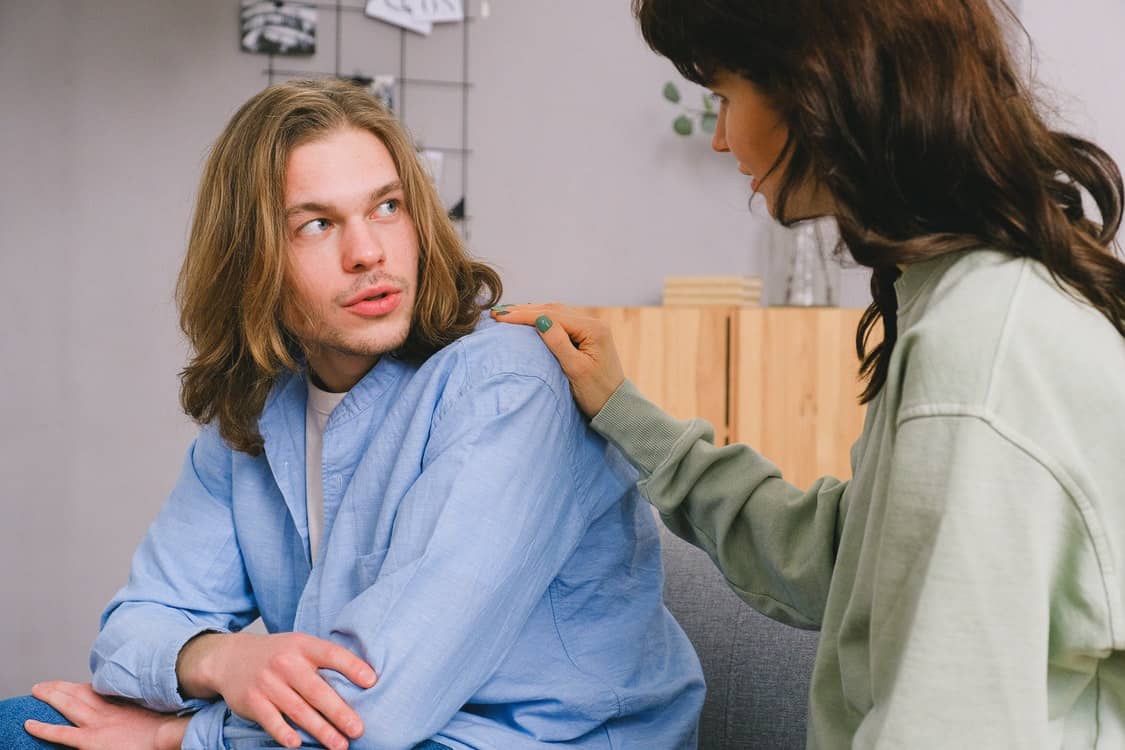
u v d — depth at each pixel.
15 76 3.43
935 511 0.77
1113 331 0.82
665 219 3.68
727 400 3.08
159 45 3.47
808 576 1.16
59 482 3.47
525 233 3.63
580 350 1.28
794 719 1.41
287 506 1.34
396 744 1.05
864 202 0.86
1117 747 0.82
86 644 3.49
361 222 1.20
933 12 0.83
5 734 1.24
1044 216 0.82
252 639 1.17
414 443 1.20
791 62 0.86
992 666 0.75
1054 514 0.76
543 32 3.63
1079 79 2.84
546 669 1.22
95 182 3.46
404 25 3.54
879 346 1.02
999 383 0.77
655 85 3.66
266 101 1.23
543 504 1.18
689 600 1.52
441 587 1.09
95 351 3.48
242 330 1.26
